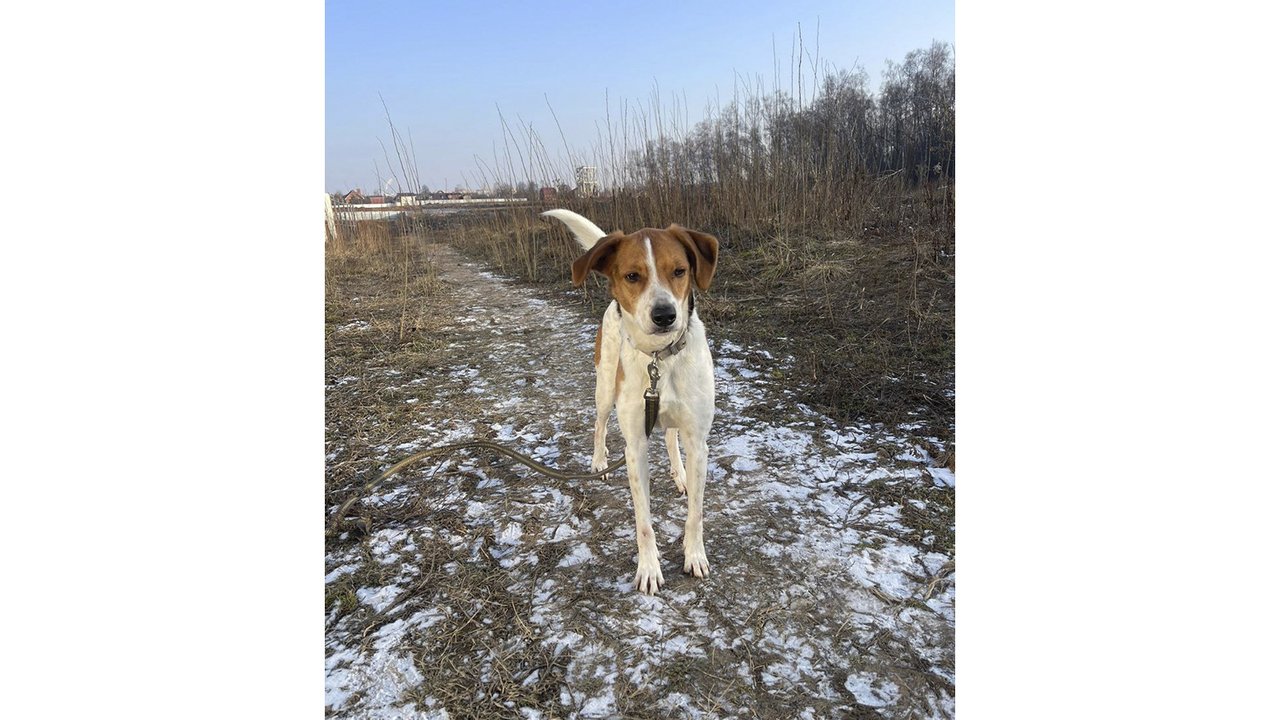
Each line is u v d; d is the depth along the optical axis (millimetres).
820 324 2627
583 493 1537
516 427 1944
